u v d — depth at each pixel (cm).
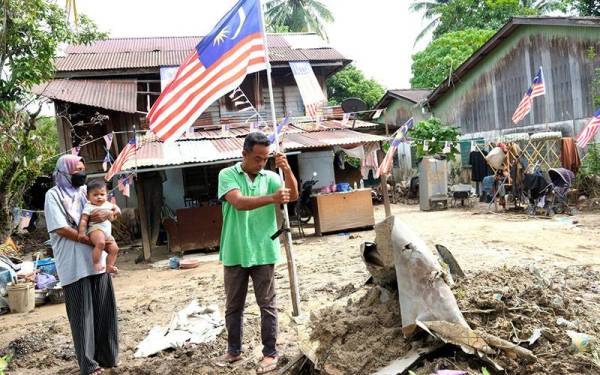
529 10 2823
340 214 1263
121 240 1533
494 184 1456
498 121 1911
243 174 433
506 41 1841
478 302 372
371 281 444
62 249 425
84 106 1570
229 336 436
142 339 538
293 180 451
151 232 1216
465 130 2081
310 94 1609
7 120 1193
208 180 1659
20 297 769
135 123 1609
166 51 1817
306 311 561
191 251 1239
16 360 511
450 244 956
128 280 954
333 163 1755
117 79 1631
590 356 321
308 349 371
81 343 422
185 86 546
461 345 329
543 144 1520
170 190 1625
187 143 1359
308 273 810
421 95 2433
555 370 312
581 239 924
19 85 1120
